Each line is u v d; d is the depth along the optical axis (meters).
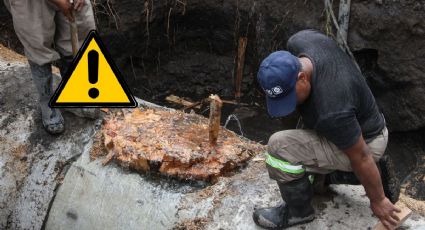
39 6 3.06
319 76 2.21
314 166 2.54
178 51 6.41
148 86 6.34
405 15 4.85
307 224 2.74
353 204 2.81
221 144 3.23
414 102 5.06
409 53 4.95
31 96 3.84
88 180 3.26
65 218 3.28
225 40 6.23
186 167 3.09
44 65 3.29
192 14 6.10
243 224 2.81
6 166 3.51
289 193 2.56
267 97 2.26
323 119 2.17
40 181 3.40
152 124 3.41
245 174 3.11
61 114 3.60
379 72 5.18
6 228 3.45
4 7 5.13
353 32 5.12
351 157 2.25
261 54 5.84
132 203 3.08
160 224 2.97
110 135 3.34
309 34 2.40
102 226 3.14
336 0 5.20
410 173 5.00
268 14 5.63
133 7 5.73
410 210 2.62
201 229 2.87
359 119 2.36
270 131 5.71
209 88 6.39
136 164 3.15
